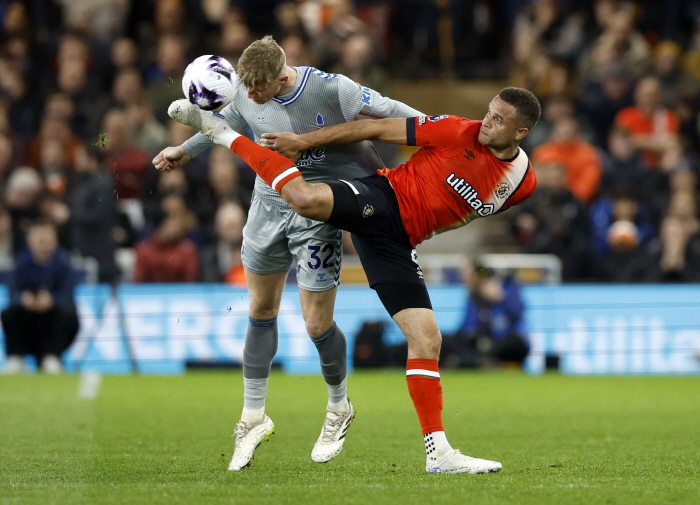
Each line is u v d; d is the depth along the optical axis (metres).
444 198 14.97
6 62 45.34
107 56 45.62
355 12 51.69
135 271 36.25
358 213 14.62
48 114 42.81
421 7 52.47
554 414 23.94
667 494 12.49
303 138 14.89
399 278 14.92
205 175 39.59
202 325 35.91
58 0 48.97
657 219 41.50
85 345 35.41
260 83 14.34
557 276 38.19
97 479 13.84
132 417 22.45
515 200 15.43
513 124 14.48
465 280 36.88
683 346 36.97
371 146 16.16
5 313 34.03
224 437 19.20
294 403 25.86
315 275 15.77
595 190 42.22
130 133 40.06
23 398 25.98
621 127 43.12
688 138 45.94
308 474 14.45
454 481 13.52
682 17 52.81
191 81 14.65
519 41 49.31
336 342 16.09
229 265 36.91
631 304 37.00
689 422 22.45
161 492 12.54
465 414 23.89
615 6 50.03
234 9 46.81
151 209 38.41
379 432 20.36
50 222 37.03
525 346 35.78
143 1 48.50
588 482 13.53
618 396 28.22
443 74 52.81
